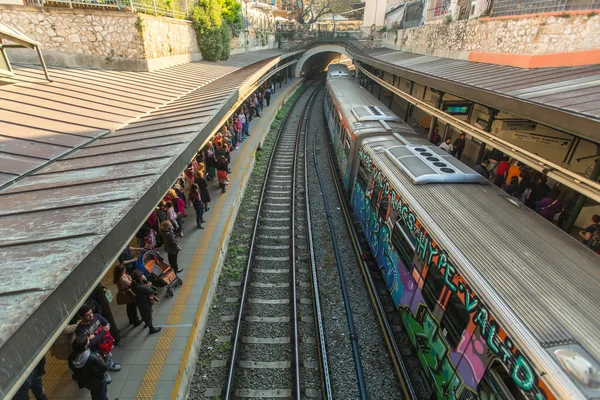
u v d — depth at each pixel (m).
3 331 2.17
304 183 13.96
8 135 6.47
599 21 8.95
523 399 3.43
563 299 3.99
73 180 4.77
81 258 2.96
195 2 20.44
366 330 7.13
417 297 5.98
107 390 5.16
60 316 2.65
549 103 6.18
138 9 14.25
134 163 5.31
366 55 27.05
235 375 6.09
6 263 2.91
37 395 4.55
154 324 6.40
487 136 7.75
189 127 7.23
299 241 10.16
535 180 8.41
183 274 7.75
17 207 3.99
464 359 4.48
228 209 10.64
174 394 5.14
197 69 17.08
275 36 40.41
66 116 7.95
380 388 5.97
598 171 6.46
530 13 10.52
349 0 51.31
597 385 3.00
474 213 5.84
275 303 7.76
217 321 7.20
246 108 19.98
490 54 12.10
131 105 9.69
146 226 8.30
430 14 20.25
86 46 13.29
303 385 5.99
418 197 6.38
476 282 4.30
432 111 10.71
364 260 9.15
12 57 12.52
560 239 5.18
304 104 29.28
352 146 11.04
